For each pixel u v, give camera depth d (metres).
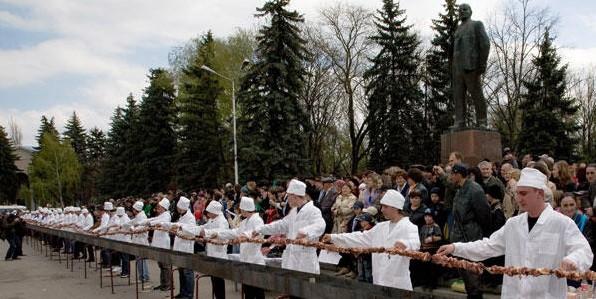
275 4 31.41
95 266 19.52
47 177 69.81
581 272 4.52
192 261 8.80
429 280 10.23
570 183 10.24
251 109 31.20
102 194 54.22
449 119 34.53
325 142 45.81
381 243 7.34
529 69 37.22
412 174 10.45
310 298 5.82
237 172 31.11
